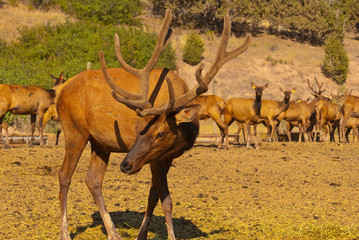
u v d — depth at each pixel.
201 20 140.25
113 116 13.50
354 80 118.38
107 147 14.09
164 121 11.59
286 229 16.00
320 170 30.80
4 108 36.00
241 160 33.44
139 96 12.55
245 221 16.84
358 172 30.47
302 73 114.81
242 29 142.50
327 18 140.25
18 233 14.41
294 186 24.48
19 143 42.66
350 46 144.62
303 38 140.75
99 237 14.50
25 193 19.39
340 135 56.50
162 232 15.38
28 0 126.50
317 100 56.53
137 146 11.66
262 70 112.38
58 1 126.69
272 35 142.00
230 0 139.25
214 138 50.22
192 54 108.31
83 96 13.93
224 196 20.86
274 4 139.50
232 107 44.59
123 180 23.31
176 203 18.97
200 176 26.19
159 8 143.88
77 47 89.69
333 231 15.93
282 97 104.06
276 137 56.88
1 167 25.45
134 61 93.19
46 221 15.75
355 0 158.62
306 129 56.91
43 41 93.25
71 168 14.40
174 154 12.51
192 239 14.70
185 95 11.87
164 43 13.45
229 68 110.00
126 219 16.52
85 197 19.19
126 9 123.69
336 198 21.48
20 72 63.16
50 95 38.41
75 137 14.41
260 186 23.95
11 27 105.00
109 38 94.12
